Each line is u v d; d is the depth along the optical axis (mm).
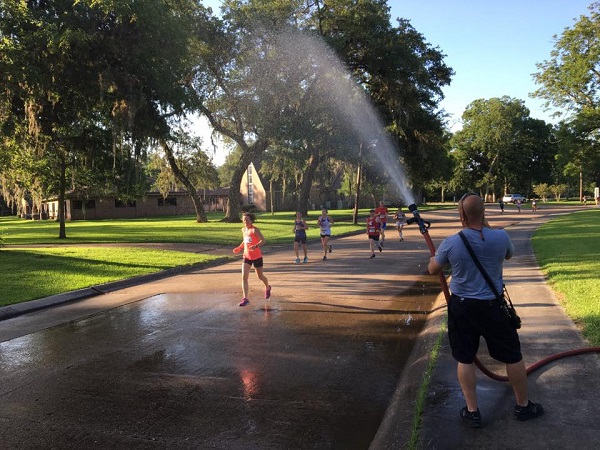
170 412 4262
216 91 33750
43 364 5688
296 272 12266
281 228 28312
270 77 30500
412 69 30219
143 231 28125
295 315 7707
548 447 3139
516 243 15961
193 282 11328
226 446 3631
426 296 8930
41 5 17531
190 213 65750
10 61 15320
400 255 15156
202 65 31125
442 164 36469
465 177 82312
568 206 57750
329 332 6695
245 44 30812
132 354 5973
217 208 70312
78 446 3691
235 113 35000
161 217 55312
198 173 38906
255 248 8641
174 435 3828
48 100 18688
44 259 14742
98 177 27656
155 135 21234
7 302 8766
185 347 6188
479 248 3406
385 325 6996
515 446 3182
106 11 16422
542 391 3975
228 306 8531
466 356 3465
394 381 4867
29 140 20750
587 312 6059
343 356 5668
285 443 3658
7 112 17734
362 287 9930
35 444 3740
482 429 3434
